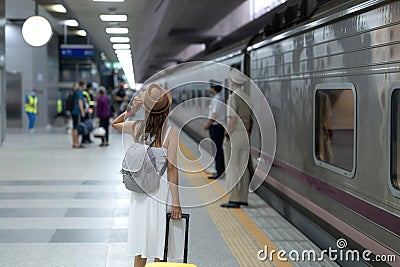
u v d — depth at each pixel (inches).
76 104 621.3
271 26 366.3
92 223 266.1
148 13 474.9
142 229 166.4
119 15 465.4
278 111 323.9
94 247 226.4
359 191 198.5
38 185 369.4
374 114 186.1
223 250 225.9
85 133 636.7
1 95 605.0
